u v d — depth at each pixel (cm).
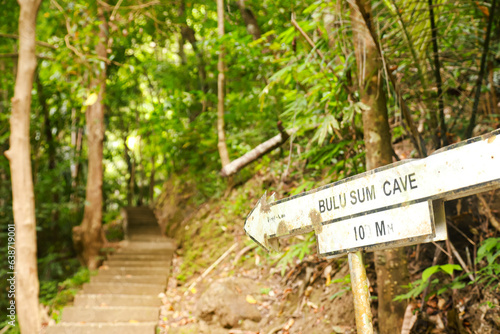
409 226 140
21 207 518
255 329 495
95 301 655
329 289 466
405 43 321
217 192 884
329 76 354
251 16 577
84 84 652
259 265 611
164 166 1142
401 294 316
